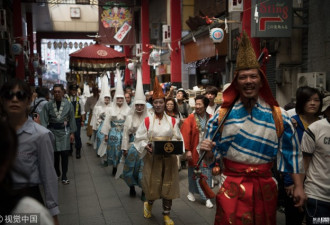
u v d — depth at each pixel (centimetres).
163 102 483
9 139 124
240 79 267
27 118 276
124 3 2323
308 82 848
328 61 855
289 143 275
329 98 311
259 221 272
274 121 272
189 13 1855
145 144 467
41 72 3778
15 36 2025
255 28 880
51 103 700
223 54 1391
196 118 568
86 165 895
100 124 924
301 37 992
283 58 1013
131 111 599
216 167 301
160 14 2481
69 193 641
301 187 275
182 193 630
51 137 283
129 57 3344
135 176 581
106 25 2302
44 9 3334
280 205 507
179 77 1820
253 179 273
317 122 308
